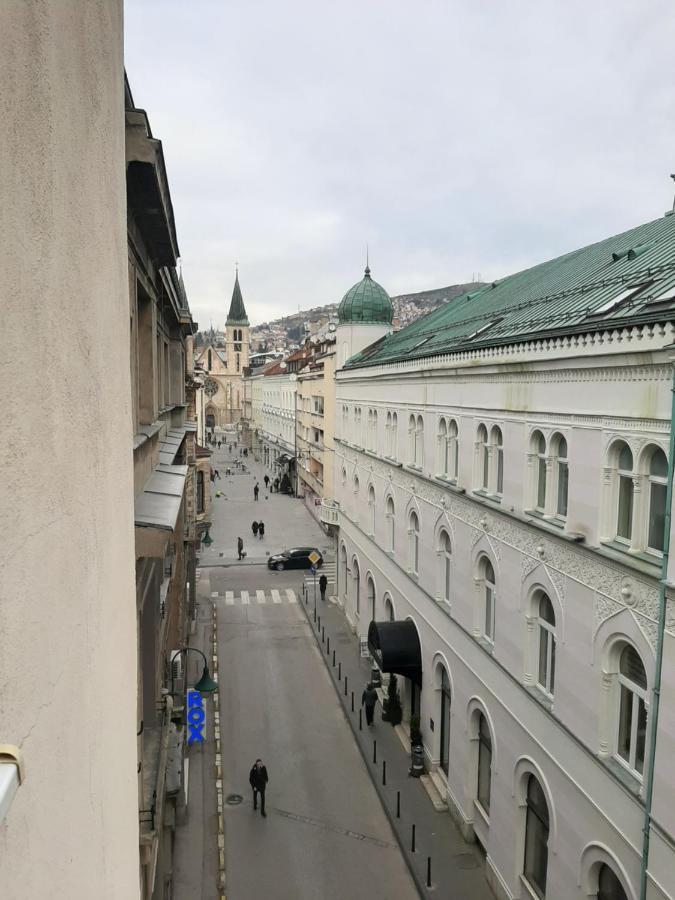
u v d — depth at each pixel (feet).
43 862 7.90
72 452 9.86
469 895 51.78
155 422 40.83
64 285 9.40
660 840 32.04
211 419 463.01
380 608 91.86
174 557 72.69
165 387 61.26
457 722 60.95
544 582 44.06
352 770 70.54
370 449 96.84
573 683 40.42
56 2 8.86
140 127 24.85
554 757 42.86
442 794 64.69
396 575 83.15
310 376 206.39
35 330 7.98
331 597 127.54
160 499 30.35
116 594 14.37
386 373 84.48
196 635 107.45
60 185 9.12
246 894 52.31
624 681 36.35
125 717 15.96
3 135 6.84
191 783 67.36
